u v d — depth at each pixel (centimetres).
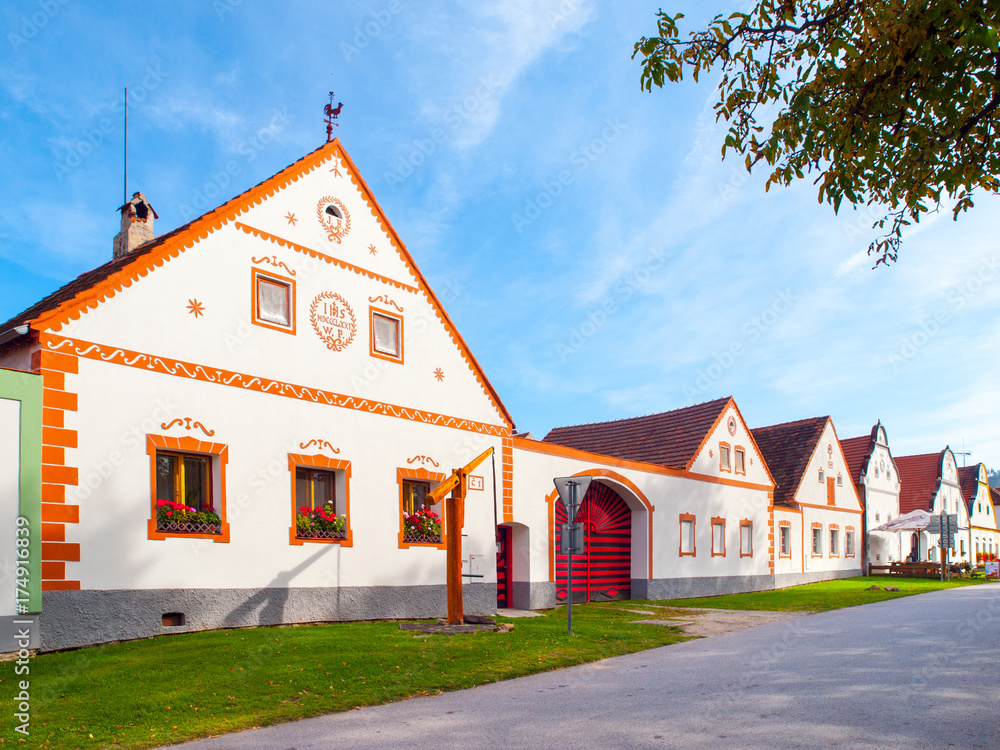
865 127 745
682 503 2644
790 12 805
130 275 1227
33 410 1090
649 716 758
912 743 645
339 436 1534
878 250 851
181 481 1285
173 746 698
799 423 3947
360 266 1630
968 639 1287
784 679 938
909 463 5356
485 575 1842
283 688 888
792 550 3431
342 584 1498
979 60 678
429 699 881
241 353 1378
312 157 1557
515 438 2002
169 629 1217
